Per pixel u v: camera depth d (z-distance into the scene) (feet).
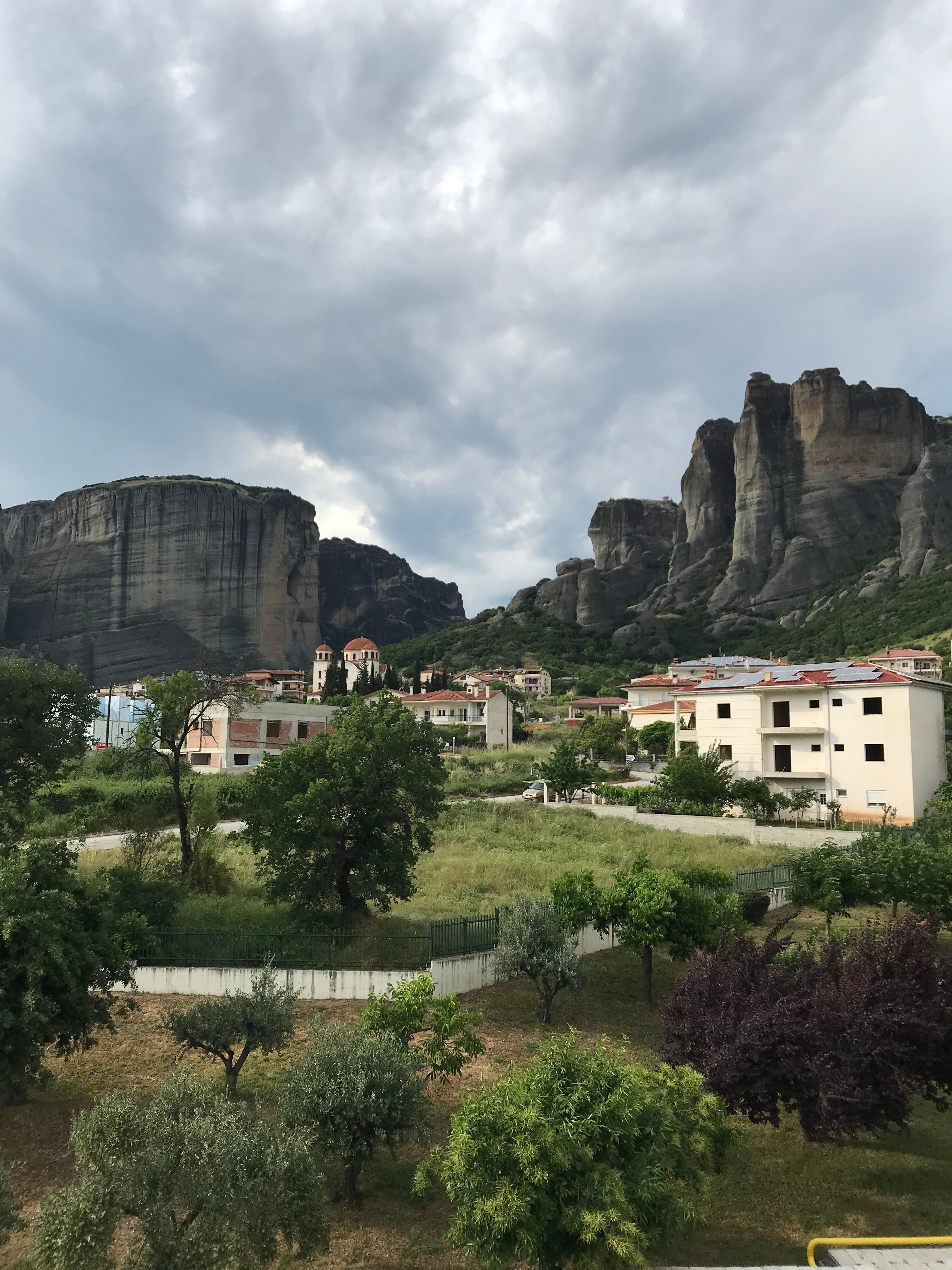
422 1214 40.68
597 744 256.73
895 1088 44.86
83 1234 28.63
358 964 67.72
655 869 88.12
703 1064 46.55
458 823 146.92
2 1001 45.75
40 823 131.54
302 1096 41.22
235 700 120.06
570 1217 31.48
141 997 66.18
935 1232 39.88
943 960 50.67
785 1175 45.88
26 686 88.89
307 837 80.59
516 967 65.92
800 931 90.48
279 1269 35.50
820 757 156.56
